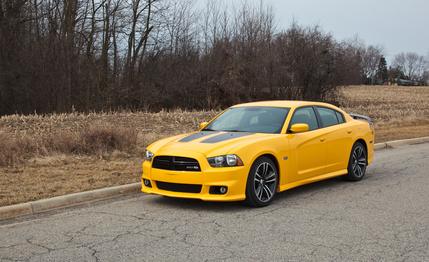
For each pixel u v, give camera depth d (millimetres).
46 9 30906
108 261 5023
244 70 38031
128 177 9414
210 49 37906
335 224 6340
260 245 5484
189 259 5047
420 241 5598
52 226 6426
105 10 33719
